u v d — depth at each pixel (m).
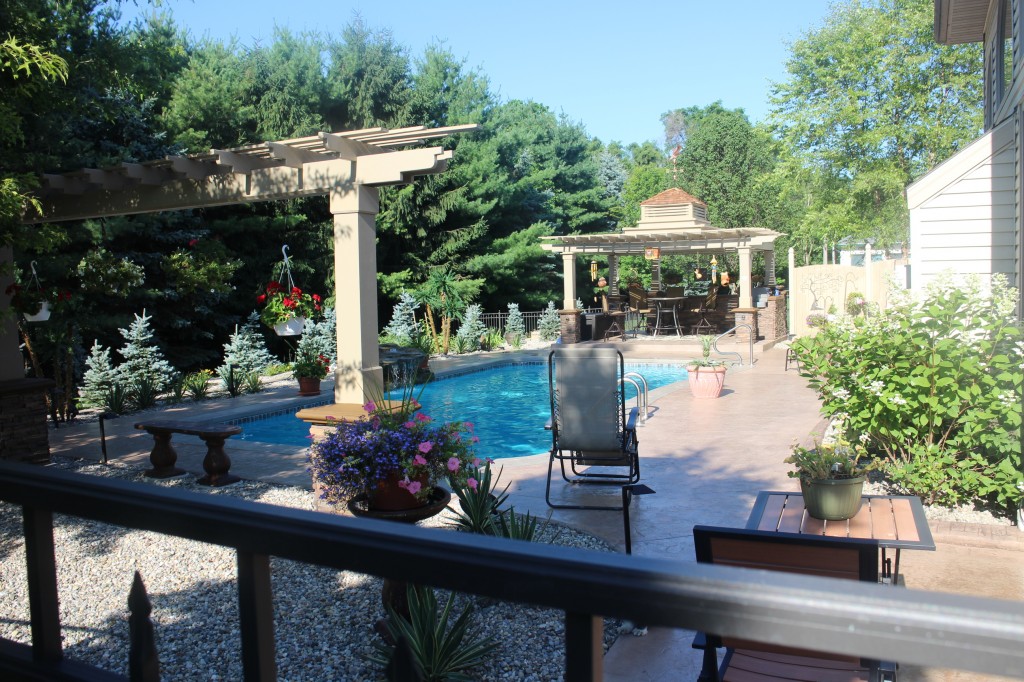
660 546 5.01
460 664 3.31
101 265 11.07
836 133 25.45
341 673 3.49
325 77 23.61
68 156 14.25
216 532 1.31
